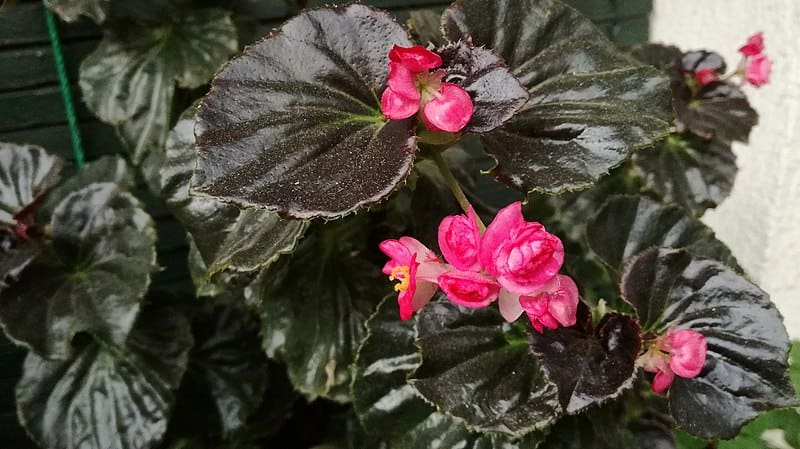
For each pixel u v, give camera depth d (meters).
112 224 0.49
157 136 0.55
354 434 0.50
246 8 0.61
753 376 0.40
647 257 0.42
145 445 0.50
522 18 0.42
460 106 0.35
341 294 0.51
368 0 0.62
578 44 0.42
